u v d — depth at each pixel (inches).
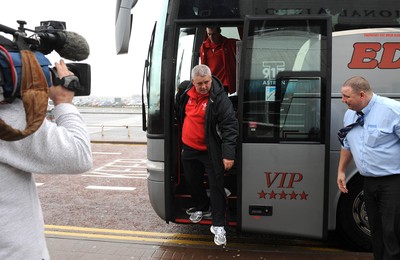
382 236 118.6
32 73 56.3
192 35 195.3
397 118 109.5
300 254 153.0
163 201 157.6
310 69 143.9
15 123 57.9
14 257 58.2
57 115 64.4
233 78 186.2
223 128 140.3
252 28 145.7
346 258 148.2
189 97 152.9
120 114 1445.6
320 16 142.4
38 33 66.6
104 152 497.4
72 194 261.9
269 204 146.8
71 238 169.3
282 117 145.4
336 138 148.9
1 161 57.1
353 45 146.8
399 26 145.3
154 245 161.6
